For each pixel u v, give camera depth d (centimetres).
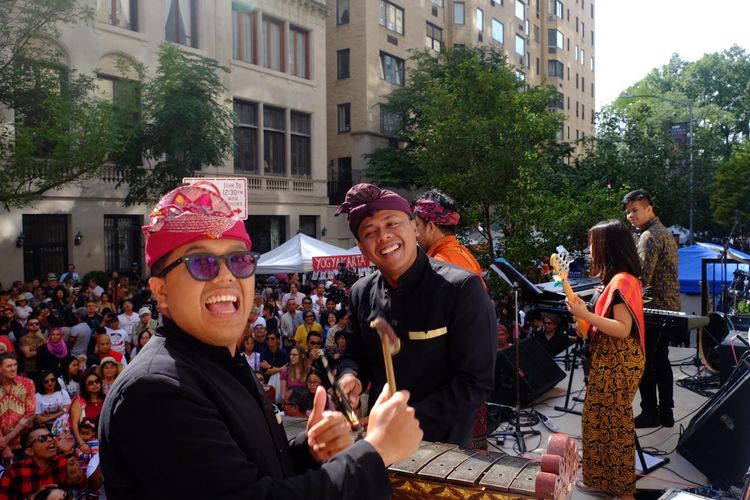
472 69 1321
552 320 849
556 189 1733
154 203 1692
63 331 1031
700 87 5319
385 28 3159
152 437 127
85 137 1083
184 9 2117
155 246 150
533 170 1180
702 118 4009
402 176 2831
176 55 1532
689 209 2831
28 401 691
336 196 3050
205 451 128
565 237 1126
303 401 743
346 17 3083
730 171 2939
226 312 149
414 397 266
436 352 262
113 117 1183
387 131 3158
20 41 1094
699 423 415
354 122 3070
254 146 2419
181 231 147
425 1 3478
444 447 208
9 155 1083
